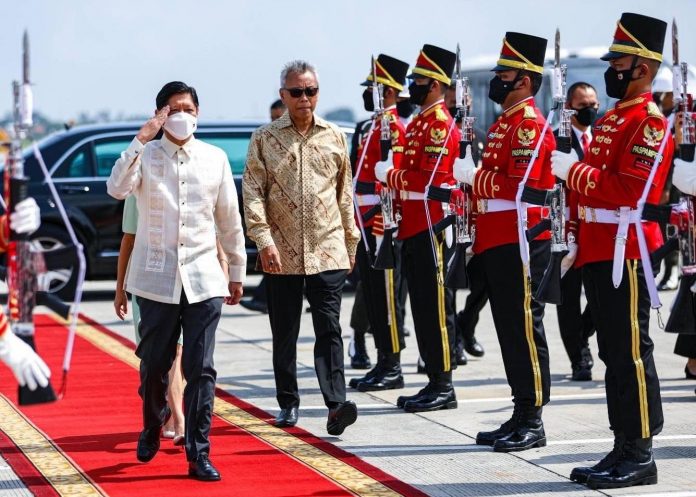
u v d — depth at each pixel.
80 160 14.38
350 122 15.60
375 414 8.09
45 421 7.82
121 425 7.72
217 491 6.10
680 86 5.89
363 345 9.97
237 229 6.67
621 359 6.22
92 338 11.70
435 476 6.41
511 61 6.98
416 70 8.08
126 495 6.02
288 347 7.64
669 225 6.40
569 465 6.64
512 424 7.16
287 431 7.55
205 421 6.36
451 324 8.96
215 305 6.40
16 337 5.16
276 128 7.46
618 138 6.13
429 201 8.02
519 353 7.03
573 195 6.66
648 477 6.22
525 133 6.86
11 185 5.17
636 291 6.21
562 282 9.17
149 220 6.39
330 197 7.48
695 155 5.86
